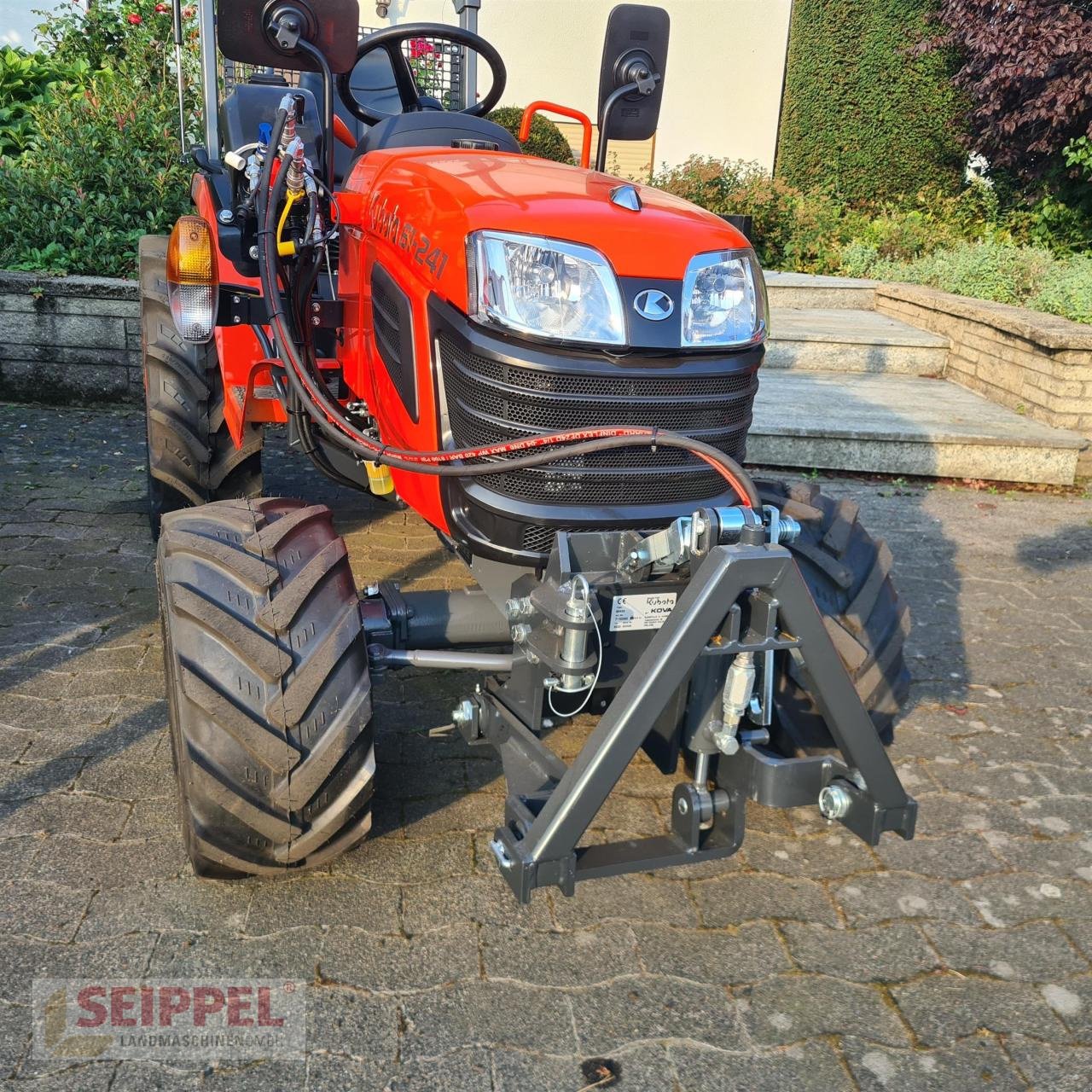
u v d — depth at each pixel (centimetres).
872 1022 215
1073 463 605
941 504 573
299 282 285
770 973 227
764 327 256
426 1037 205
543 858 200
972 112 1014
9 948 222
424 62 452
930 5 1085
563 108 315
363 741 225
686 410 239
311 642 222
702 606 191
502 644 271
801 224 1005
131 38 874
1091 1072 205
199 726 215
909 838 217
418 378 250
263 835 220
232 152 355
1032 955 237
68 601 388
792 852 270
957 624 417
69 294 646
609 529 233
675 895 251
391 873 252
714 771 238
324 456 314
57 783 279
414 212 252
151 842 257
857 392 694
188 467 399
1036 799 299
